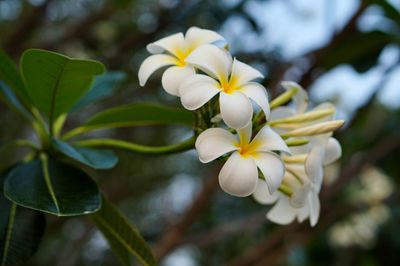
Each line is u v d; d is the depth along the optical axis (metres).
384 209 1.57
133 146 0.65
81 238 1.51
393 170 1.37
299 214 0.64
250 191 0.54
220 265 1.72
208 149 0.55
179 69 0.58
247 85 0.57
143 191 2.02
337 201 1.58
